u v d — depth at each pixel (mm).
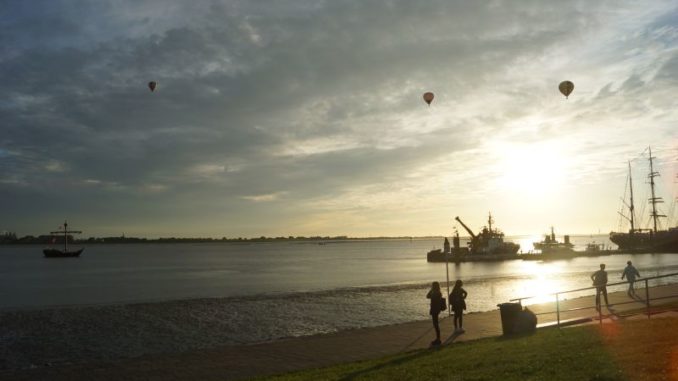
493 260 124562
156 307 39500
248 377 16438
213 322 32438
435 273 88188
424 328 24422
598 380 9891
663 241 151875
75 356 23406
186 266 132625
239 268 117438
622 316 20562
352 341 21984
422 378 12086
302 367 17547
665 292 34625
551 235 149000
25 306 44219
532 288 52562
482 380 11109
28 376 17906
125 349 24812
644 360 10984
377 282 67562
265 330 29516
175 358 19875
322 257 195625
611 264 103500
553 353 13000
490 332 22234
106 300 50062
